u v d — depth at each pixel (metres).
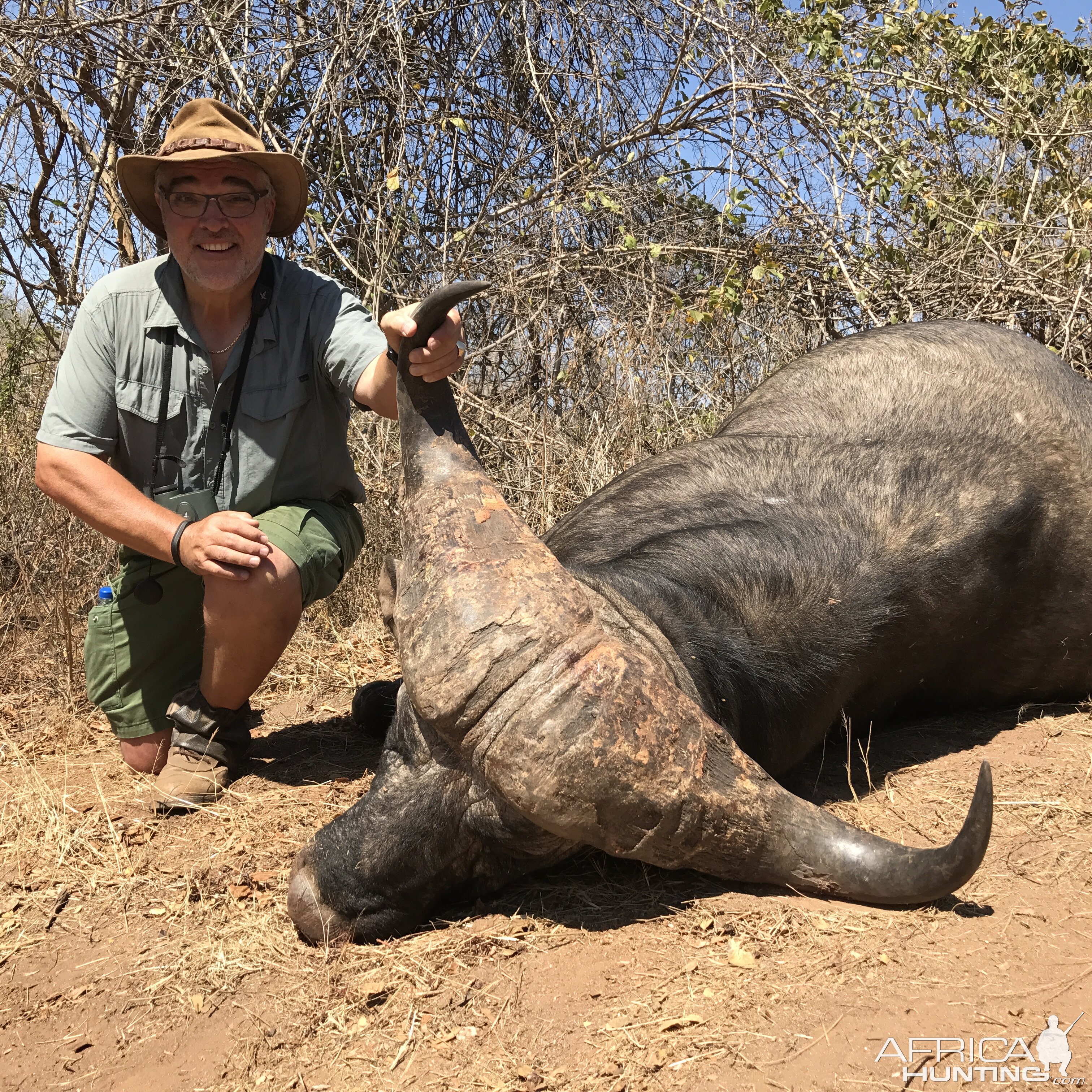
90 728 4.85
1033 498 4.39
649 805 2.66
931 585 4.12
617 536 3.93
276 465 4.29
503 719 2.60
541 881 3.24
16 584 6.10
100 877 3.52
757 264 7.50
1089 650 4.67
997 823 3.52
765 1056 2.47
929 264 7.32
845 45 7.84
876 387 4.70
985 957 2.77
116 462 4.40
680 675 2.95
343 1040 2.70
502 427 7.07
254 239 4.05
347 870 2.98
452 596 2.66
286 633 4.06
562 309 7.32
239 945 3.10
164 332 4.14
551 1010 2.71
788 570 3.72
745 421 4.92
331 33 7.57
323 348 4.23
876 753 4.25
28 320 7.79
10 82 7.18
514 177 7.89
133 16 7.20
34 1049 2.79
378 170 7.77
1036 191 7.80
